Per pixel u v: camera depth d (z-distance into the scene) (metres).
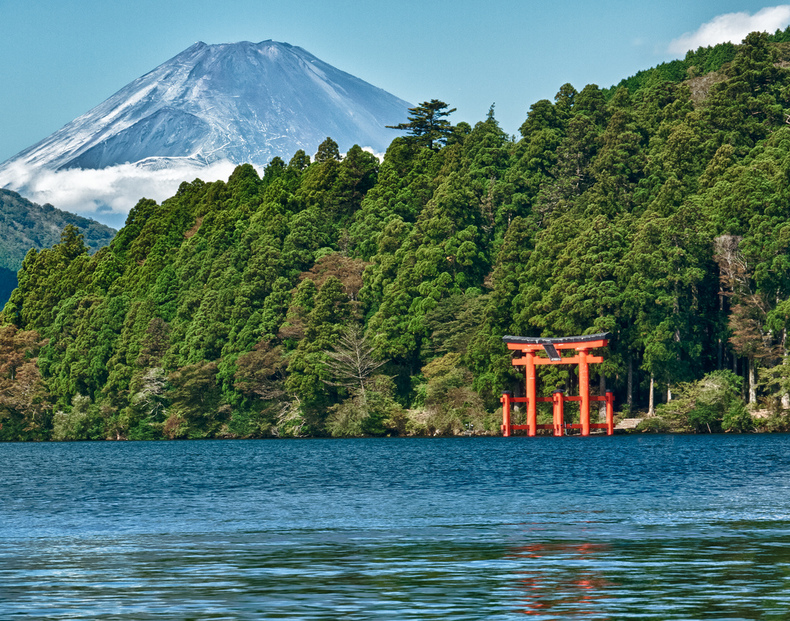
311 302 157.75
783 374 121.94
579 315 134.00
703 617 20.95
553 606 22.14
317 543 32.94
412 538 33.88
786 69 196.38
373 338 148.12
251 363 151.88
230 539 34.47
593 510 42.41
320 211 197.12
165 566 28.33
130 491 57.97
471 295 150.25
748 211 134.75
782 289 127.69
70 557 30.45
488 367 137.00
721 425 123.44
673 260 131.38
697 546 31.00
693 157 173.12
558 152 195.38
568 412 138.50
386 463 79.69
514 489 53.97
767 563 27.62
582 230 146.00
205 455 101.12
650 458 78.69
